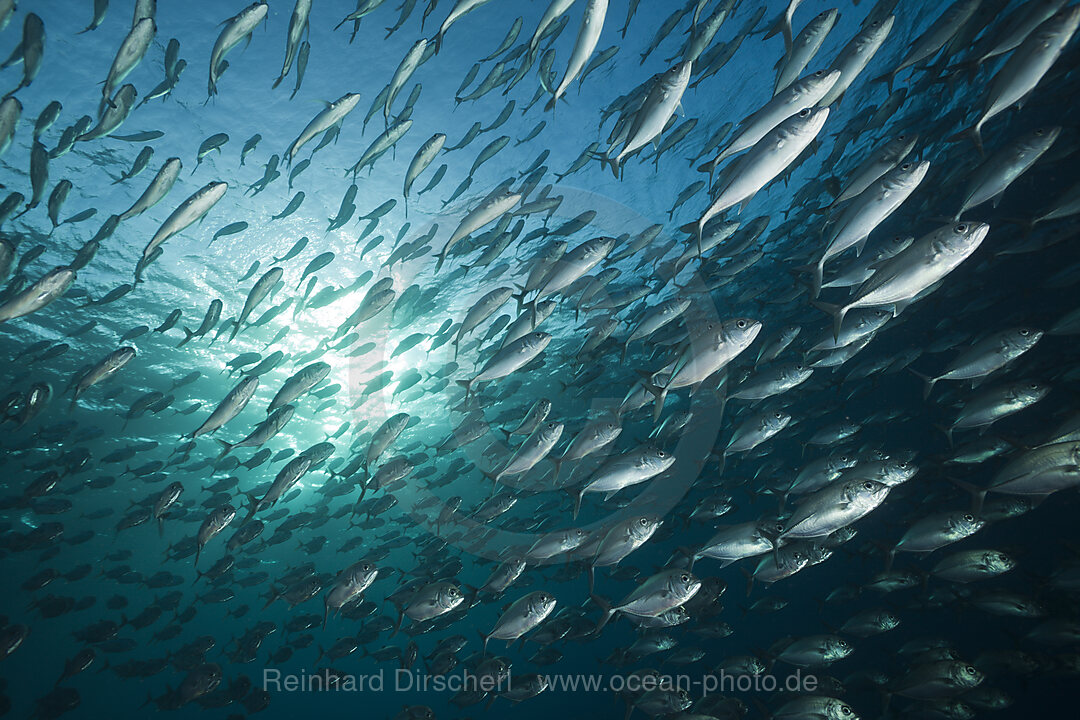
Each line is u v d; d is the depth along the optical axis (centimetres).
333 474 462
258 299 283
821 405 450
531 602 228
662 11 376
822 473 267
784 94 160
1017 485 180
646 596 215
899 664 349
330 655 387
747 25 294
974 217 592
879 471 212
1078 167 514
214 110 392
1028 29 173
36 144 243
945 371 222
